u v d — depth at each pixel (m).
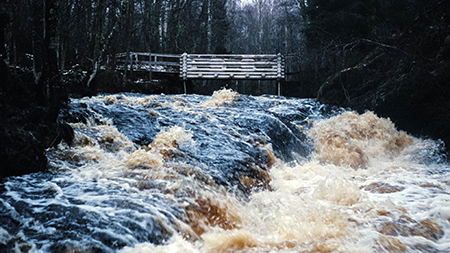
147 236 3.17
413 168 7.12
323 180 6.02
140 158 5.00
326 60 16.98
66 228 3.04
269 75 17.86
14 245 2.78
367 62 12.87
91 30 14.34
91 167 4.80
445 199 4.90
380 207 4.54
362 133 8.59
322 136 8.57
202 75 17.52
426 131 9.05
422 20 10.69
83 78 10.23
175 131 6.37
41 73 5.06
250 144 7.16
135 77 16.86
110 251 2.86
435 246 3.53
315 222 4.04
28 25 8.62
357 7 15.66
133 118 7.56
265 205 4.84
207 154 6.08
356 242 3.56
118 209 3.45
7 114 4.24
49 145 5.16
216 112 9.07
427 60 9.70
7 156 4.06
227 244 3.44
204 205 4.05
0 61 4.31
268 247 3.44
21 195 3.61
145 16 22.64
